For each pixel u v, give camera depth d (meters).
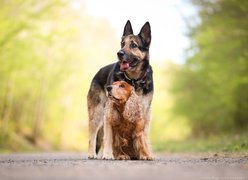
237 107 26.53
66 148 36.88
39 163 7.66
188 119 33.69
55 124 37.44
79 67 32.91
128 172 5.87
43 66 28.89
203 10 22.44
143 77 9.59
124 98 8.52
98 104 10.52
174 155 15.03
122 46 9.64
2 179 5.04
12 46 24.38
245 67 22.41
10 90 29.12
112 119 8.66
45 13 25.81
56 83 31.58
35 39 28.12
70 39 29.97
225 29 21.86
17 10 24.73
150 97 9.70
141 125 8.68
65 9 28.75
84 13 33.97
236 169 6.42
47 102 34.38
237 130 27.28
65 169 6.30
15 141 29.55
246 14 20.69
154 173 5.75
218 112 28.52
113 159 8.74
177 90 30.61
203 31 23.86
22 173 5.72
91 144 10.48
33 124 34.72
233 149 13.58
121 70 9.53
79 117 39.47
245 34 21.23
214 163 7.61
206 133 35.44
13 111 34.81
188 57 26.92
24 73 29.08
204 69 26.61
